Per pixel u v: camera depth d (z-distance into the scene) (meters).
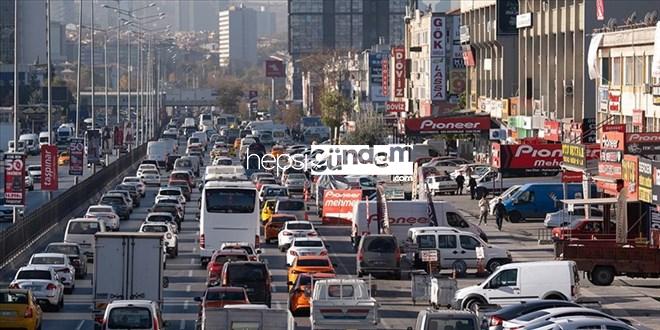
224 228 133.62
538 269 96.81
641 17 193.62
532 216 174.00
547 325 75.12
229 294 87.69
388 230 139.75
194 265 134.00
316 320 85.69
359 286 87.94
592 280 112.12
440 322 73.81
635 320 95.31
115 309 76.06
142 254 90.19
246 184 137.38
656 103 158.75
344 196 174.25
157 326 76.31
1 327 86.00
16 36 171.50
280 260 138.12
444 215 142.38
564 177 151.38
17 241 134.88
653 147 134.12
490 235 157.38
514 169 182.50
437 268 119.12
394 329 91.38
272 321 73.31
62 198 173.62
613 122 179.62
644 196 120.69
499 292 96.69
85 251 134.25
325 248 126.19
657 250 111.12
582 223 138.50
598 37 182.62
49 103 196.12
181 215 180.00
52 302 99.94
